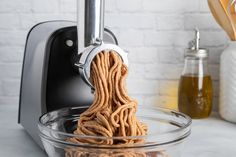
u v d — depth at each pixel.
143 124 0.76
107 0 1.27
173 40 1.29
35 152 0.90
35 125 0.90
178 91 1.23
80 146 0.65
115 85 0.70
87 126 0.70
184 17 1.27
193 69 1.19
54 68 0.85
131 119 0.69
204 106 1.20
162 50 1.29
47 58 0.85
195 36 1.20
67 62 0.86
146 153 0.66
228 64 1.16
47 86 0.85
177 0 1.27
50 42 0.85
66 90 0.86
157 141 0.66
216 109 1.31
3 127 1.09
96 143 0.65
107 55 0.71
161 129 0.84
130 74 1.30
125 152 0.64
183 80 1.20
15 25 1.29
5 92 1.32
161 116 0.85
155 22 1.28
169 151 0.68
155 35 1.29
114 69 0.71
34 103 0.90
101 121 0.68
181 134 0.69
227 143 0.98
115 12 1.28
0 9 1.28
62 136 0.67
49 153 0.73
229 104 1.16
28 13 1.29
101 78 0.70
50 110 0.85
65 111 0.83
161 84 1.31
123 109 0.69
